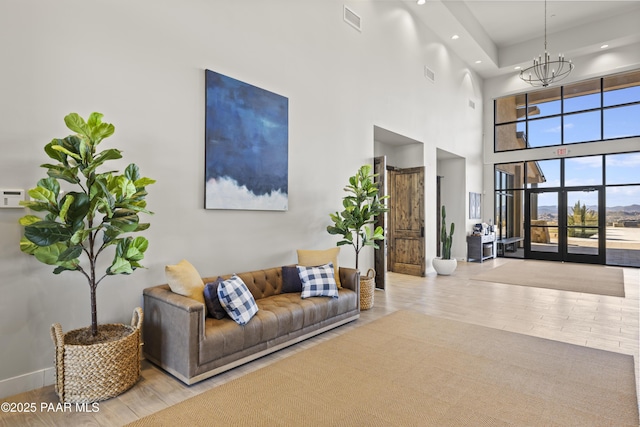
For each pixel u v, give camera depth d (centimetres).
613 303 504
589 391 252
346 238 482
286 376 275
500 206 1045
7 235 246
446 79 841
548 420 217
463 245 944
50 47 262
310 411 227
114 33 295
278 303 349
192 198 346
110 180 254
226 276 350
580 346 339
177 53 336
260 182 408
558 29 884
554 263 912
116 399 242
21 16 250
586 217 910
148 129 315
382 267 580
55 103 265
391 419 219
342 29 538
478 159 1020
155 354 289
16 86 248
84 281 281
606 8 788
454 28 773
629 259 850
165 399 242
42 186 233
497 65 972
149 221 317
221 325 283
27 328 254
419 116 733
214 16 366
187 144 342
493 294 561
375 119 605
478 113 1020
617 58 850
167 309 276
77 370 234
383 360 305
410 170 745
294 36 457
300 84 465
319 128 495
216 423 215
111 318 294
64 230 231
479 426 211
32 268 256
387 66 637
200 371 263
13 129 247
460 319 426
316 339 357
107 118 291
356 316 419
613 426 211
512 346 338
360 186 532
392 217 774
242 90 388
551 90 965
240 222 391
